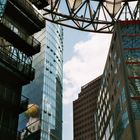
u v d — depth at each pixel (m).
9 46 32.53
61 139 79.94
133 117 39.91
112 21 55.41
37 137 67.25
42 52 85.69
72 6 52.66
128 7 54.94
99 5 53.28
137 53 47.47
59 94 86.88
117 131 48.31
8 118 30.22
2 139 28.42
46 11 51.81
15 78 32.31
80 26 55.66
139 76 44.41
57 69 89.12
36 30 37.97
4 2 31.92
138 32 50.56
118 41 49.81
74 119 170.25
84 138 154.62
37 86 79.00
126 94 42.47
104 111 64.44
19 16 35.16
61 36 102.62
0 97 30.02
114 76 52.25
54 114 78.19
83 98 171.38
